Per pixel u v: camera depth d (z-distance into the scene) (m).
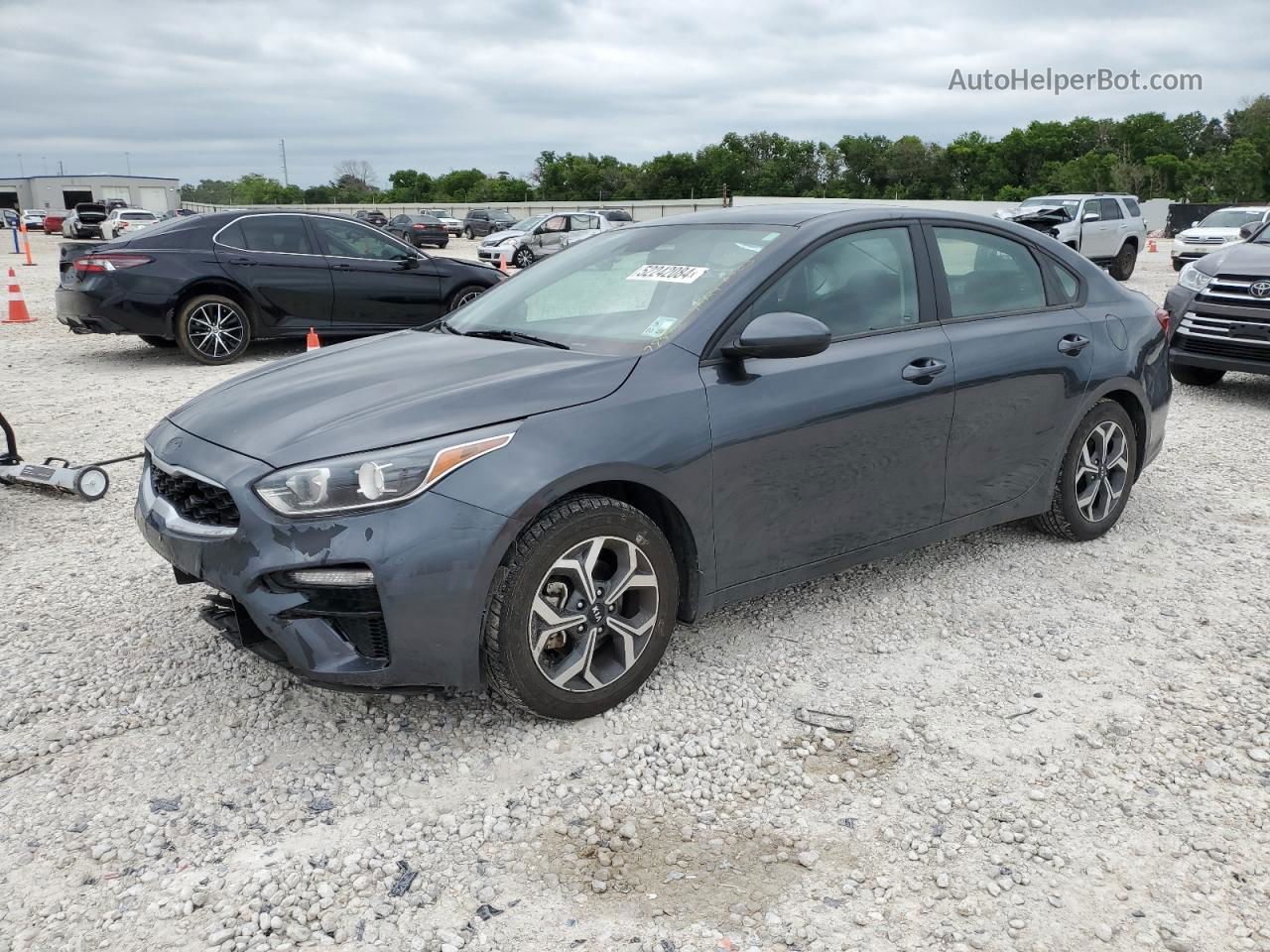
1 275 23.08
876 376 3.62
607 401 3.07
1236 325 7.81
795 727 3.17
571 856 2.57
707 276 3.53
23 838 2.63
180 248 9.88
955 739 3.10
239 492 2.82
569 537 2.95
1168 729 3.15
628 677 3.21
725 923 2.33
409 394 3.08
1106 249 20.58
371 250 10.85
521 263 28.31
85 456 6.41
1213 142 114.75
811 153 117.56
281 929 2.31
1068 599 4.13
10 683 3.43
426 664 2.83
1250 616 3.97
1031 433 4.25
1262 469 6.07
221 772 2.93
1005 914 2.35
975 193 114.31
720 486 3.27
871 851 2.59
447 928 2.31
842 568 3.75
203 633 3.83
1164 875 2.49
